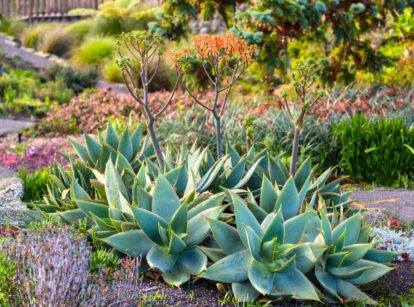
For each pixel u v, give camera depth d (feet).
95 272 14.42
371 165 26.99
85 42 66.03
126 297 13.24
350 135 27.71
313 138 28.12
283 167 18.72
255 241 14.21
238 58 18.35
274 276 14.25
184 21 38.11
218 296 14.53
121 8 68.64
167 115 33.68
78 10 76.79
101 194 17.54
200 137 29.68
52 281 12.12
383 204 23.27
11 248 14.34
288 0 34.47
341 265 14.71
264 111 32.32
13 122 42.22
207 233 15.12
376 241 15.67
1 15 77.61
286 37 36.09
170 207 15.64
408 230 20.10
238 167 17.99
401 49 44.06
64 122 40.04
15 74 54.08
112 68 55.72
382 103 33.01
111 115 40.32
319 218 16.21
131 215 16.03
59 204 19.10
